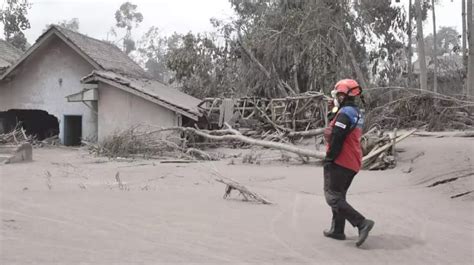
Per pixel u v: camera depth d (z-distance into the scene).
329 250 5.43
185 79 31.36
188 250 5.27
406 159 13.63
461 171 10.59
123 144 18.64
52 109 25.70
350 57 28.20
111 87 23.09
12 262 4.66
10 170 13.67
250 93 29.09
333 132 5.55
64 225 6.32
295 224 6.70
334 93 5.83
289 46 27.39
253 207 7.92
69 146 24.47
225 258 5.02
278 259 5.05
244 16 32.12
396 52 35.38
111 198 8.55
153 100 21.86
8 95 26.39
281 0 29.31
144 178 12.01
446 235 6.31
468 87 27.69
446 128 20.67
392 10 31.20
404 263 5.06
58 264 4.64
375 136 14.48
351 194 9.69
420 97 21.19
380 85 33.62
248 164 15.33
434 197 9.16
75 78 25.33
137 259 4.87
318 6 27.28
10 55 31.38
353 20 29.53
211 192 9.55
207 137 18.62
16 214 7.00
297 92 27.97
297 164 15.10
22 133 23.17
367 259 5.14
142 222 6.59
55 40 25.44
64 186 10.22
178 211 7.42
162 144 18.70
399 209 8.06
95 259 4.83
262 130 22.28
